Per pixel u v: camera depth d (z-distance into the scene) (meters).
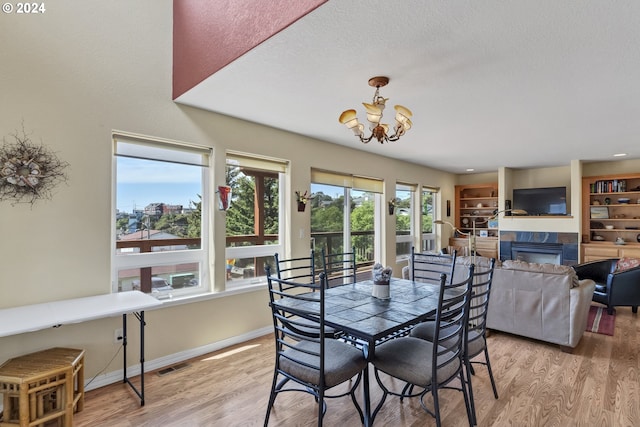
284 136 3.75
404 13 1.61
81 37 2.39
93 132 2.45
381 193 5.34
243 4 2.04
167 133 2.81
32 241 2.21
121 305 2.17
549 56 2.02
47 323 1.82
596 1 1.49
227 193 3.18
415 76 2.32
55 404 1.98
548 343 3.29
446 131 3.79
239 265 3.44
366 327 1.75
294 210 3.86
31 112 2.20
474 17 1.63
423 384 1.79
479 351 2.22
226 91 2.63
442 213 7.05
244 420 2.06
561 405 2.21
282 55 2.04
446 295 2.42
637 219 5.63
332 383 1.76
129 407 2.19
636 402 2.23
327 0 1.53
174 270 2.97
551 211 6.20
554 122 3.43
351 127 2.23
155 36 2.75
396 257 5.70
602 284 4.38
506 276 3.36
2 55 2.11
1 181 2.10
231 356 2.99
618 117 3.24
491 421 2.04
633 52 1.96
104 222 2.50
